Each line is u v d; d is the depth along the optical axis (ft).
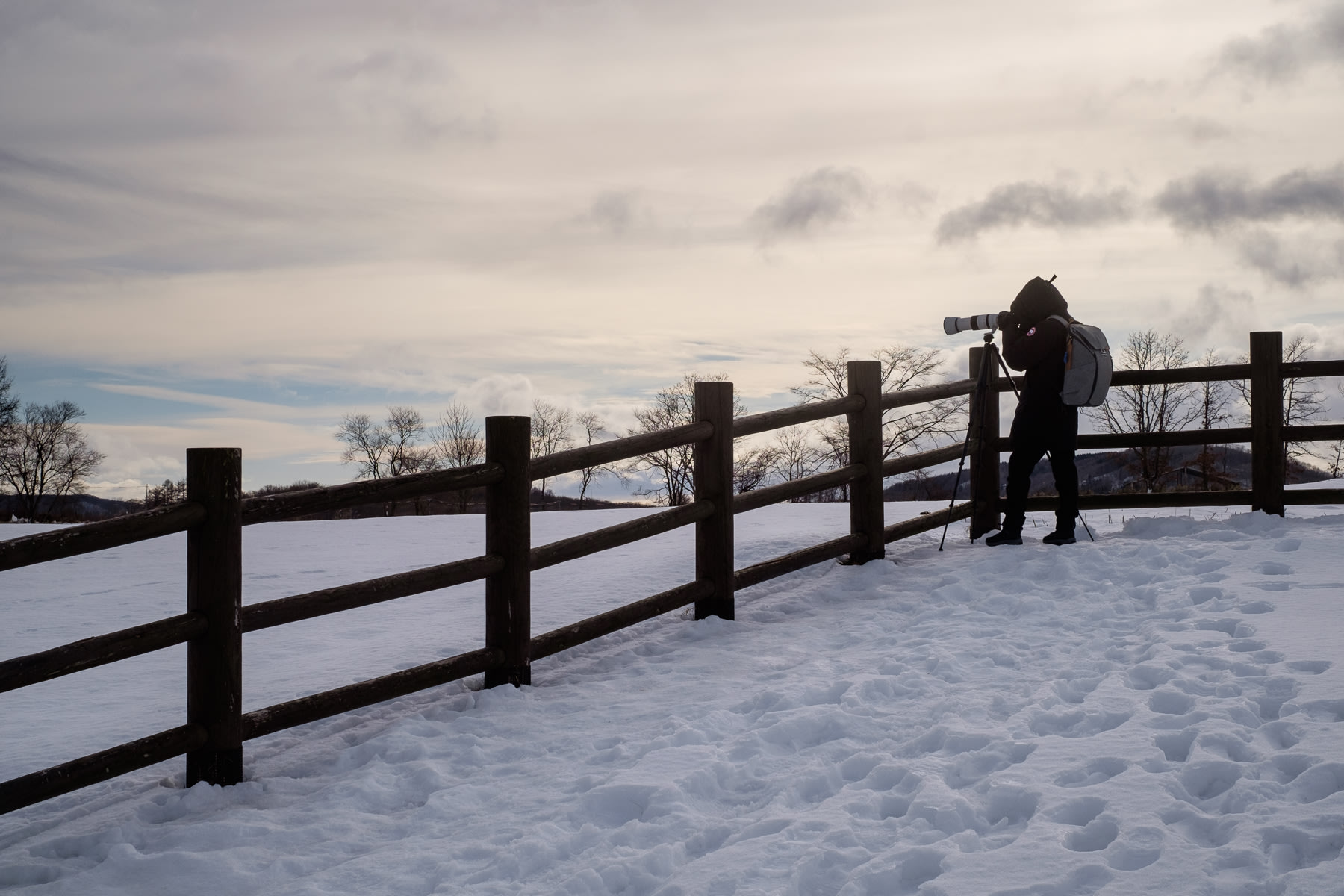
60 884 10.58
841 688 15.10
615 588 26.94
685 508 20.20
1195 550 22.49
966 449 26.73
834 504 46.98
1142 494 27.53
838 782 11.85
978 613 19.31
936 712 13.71
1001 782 10.77
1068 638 17.08
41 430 174.29
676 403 135.13
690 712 14.87
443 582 15.93
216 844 11.37
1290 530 24.08
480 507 158.30
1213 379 26.45
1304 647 14.61
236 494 13.14
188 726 13.07
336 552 39.86
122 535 12.04
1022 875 8.71
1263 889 7.98
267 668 20.48
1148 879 8.35
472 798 12.32
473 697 16.51
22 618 27.45
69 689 19.66
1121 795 10.05
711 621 20.66
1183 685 13.39
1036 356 24.30
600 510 53.11
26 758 15.31
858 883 9.02
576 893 9.55
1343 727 11.25
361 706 14.75
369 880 10.28
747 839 10.31
